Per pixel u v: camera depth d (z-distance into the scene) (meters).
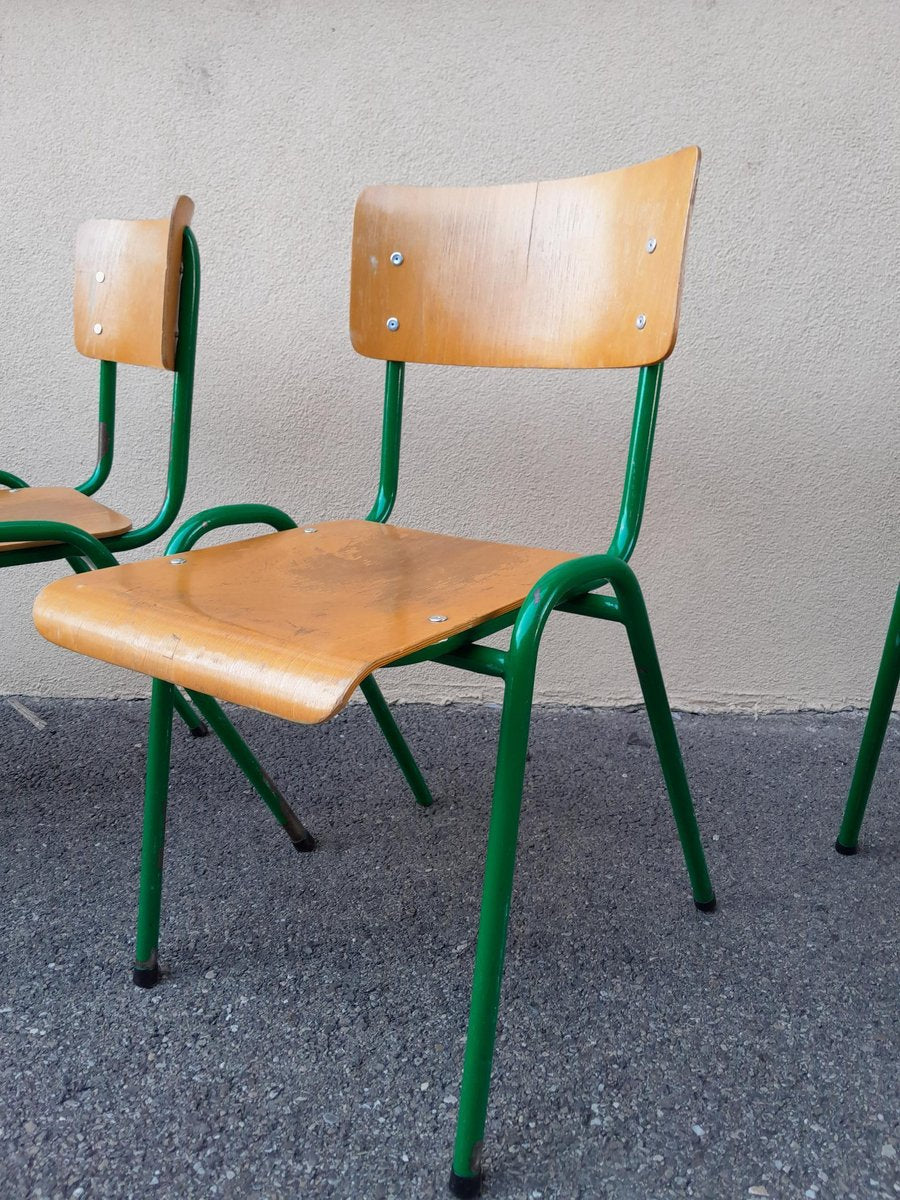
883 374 1.50
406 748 1.35
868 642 1.65
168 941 1.09
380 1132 0.83
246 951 1.08
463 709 1.73
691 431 1.55
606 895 1.18
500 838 0.74
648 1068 0.90
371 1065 0.91
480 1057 0.75
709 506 1.59
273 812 1.25
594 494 1.59
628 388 1.53
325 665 0.68
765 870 1.24
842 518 1.58
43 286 1.57
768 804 1.41
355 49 1.44
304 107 1.47
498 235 1.08
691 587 1.64
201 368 1.59
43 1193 0.77
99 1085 0.88
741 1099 0.86
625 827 1.34
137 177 1.52
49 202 1.53
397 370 1.18
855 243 1.45
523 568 0.97
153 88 1.48
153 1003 0.99
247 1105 0.86
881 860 1.26
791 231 1.45
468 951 1.08
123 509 1.67
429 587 0.90
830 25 1.37
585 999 1.00
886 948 1.08
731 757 1.55
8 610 1.71
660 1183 0.78
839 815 1.38
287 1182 0.78
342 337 1.56
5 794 1.42
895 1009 0.98
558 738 1.62
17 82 1.48
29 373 1.61
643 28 1.40
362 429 1.60
